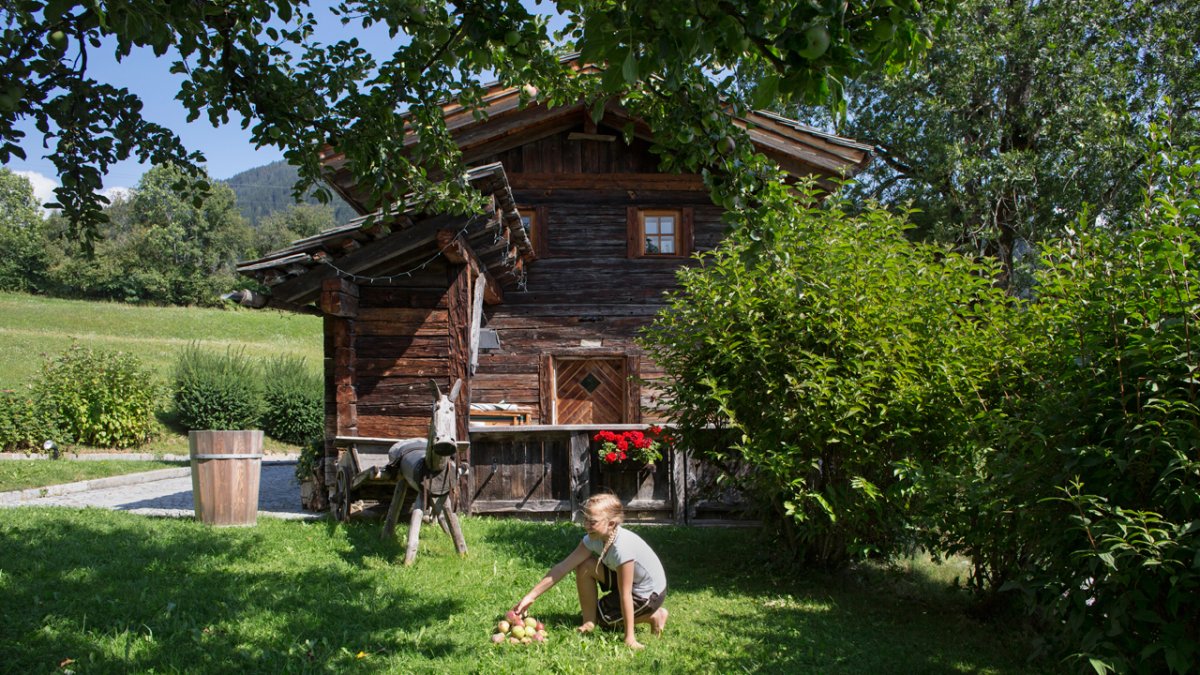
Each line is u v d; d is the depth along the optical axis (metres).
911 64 3.45
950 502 5.88
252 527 8.25
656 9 2.74
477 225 8.62
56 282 59.59
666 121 4.55
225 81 5.00
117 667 4.28
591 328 12.71
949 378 6.19
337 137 5.44
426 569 6.80
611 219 12.84
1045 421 4.55
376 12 5.05
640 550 5.38
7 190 79.06
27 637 4.60
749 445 7.20
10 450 17.14
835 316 7.05
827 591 7.22
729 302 7.41
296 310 10.02
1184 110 21.05
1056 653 4.73
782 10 2.86
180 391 21.27
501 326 12.72
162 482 14.72
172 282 64.50
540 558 7.42
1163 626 3.82
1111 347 4.29
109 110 4.34
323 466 9.75
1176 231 3.91
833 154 12.05
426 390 9.19
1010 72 22.56
